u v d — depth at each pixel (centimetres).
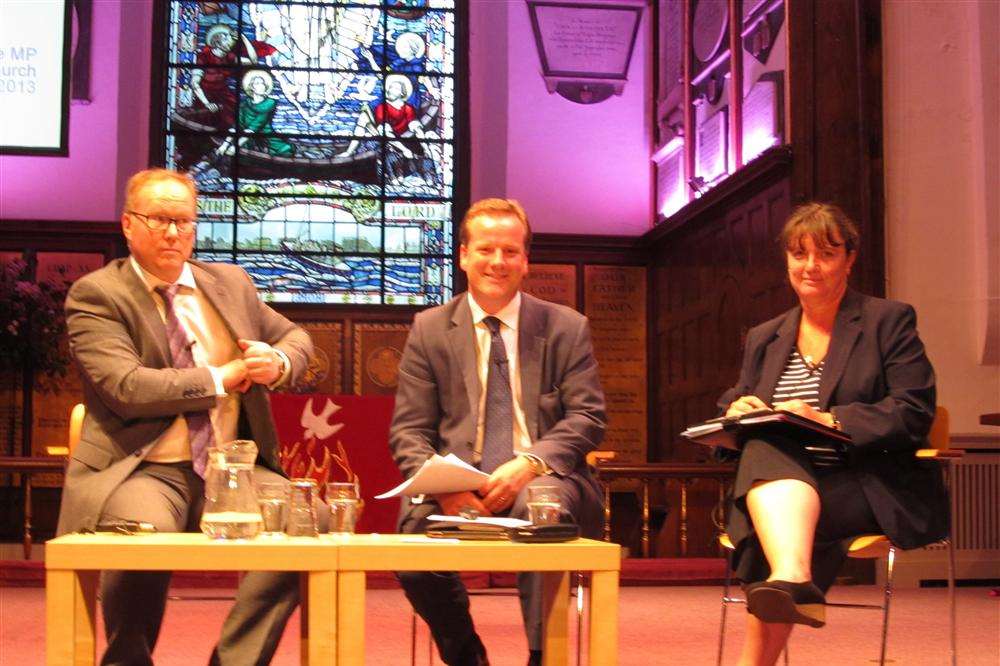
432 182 1268
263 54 1262
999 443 816
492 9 1274
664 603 690
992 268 818
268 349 349
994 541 816
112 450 341
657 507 1062
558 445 359
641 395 1247
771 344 397
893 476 359
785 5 895
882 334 377
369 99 1271
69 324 349
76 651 263
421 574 354
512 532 276
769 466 323
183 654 495
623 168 1275
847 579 799
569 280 1251
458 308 389
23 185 1201
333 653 261
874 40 832
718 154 1054
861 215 823
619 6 1284
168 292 362
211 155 1247
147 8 1230
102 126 1215
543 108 1272
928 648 512
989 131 820
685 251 1150
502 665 461
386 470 656
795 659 483
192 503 349
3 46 1190
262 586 310
